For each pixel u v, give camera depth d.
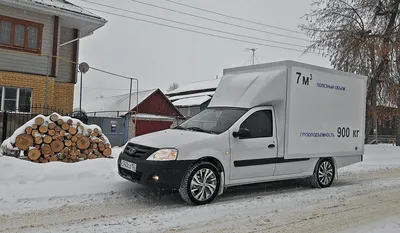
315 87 7.49
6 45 12.67
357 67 17.31
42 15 13.51
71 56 15.65
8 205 5.23
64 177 6.65
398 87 17.09
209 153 5.80
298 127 7.12
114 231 4.35
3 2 12.25
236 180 6.21
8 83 12.72
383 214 5.66
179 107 30.36
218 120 6.61
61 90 15.38
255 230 4.63
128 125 16.38
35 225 4.51
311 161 7.51
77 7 14.78
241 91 7.09
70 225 4.55
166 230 4.47
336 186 8.04
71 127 8.35
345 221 5.20
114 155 9.52
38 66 13.45
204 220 4.95
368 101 18.22
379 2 18.20
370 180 9.03
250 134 6.43
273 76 6.90
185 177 5.58
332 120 7.86
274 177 6.83
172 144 5.60
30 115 12.13
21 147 7.73
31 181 6.24
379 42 16.80
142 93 22.72
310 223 5.04
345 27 17.89
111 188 6.43
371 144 18.41
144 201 5.87
